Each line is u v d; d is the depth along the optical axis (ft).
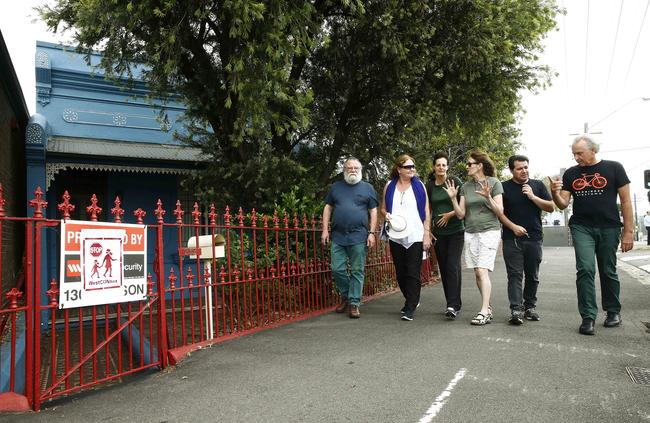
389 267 29.73
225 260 20.75
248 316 20.77
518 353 14.40
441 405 10.79
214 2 22.18
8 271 26.53
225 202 26.94
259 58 22.06
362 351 15.37
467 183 19.29
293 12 21.86
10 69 24.67
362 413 10.58
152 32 22.94
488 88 34.47
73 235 12.82
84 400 12.41
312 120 31.50
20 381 16.66
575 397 11.00
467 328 17.79
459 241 20.12
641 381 11.97
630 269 40.52
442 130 38.70
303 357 15.06
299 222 23.68
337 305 23.95
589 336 16.24
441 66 31.99
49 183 32.19
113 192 37.76
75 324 29.22
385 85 31.55
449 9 29.94
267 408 11.16
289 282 21.39
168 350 16.06
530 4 32.12
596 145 17.10
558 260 51.85
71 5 26.84
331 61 31.37
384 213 20.76
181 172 35.50
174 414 11.12
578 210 17.42
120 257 14.14
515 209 18.63
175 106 41.11
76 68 38.45
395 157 34.30
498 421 9.89
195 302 32.58
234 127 23.79
